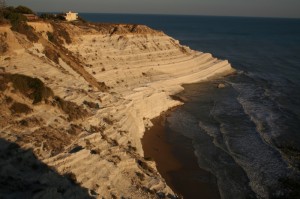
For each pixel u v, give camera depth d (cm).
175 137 5481
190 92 8200
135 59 8375
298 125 5978
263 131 5666
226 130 5734
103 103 4800
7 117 3288
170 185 4094
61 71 5038
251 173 4372
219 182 4200
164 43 9956
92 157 3300
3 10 5653
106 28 8831
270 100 7525
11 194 2422
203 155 4866
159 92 7012
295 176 4303
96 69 6956
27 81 3762
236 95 8012
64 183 2795
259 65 11838
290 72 10694
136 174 3572
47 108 3728
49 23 6781
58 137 3394
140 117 5694
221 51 15212
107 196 3033
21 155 2869
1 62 4178
